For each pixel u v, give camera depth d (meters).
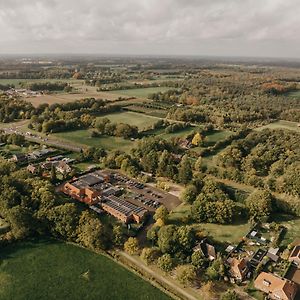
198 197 161.62
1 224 147.62
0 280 118.56
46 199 148.50
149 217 160.12
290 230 152.12
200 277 119.69
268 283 113.19
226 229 150.38
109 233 138.00
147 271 122.56
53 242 139.62
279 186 188.38
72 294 113.69
